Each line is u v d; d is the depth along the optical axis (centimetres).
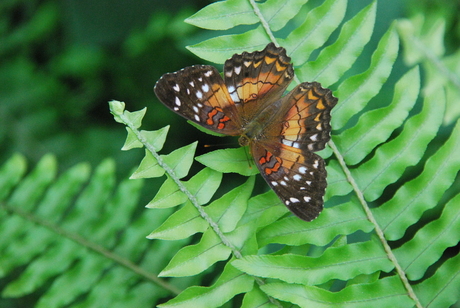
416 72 64
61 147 73
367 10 64
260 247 63
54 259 66
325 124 64
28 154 73
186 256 63
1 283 69
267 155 64
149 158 63
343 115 64
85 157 73
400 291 63
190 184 63
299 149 64
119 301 65
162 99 63
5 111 73
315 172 63
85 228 66
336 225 63
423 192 64
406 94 64
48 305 65
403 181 70
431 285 63
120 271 66
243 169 63
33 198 66
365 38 64
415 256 63
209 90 64
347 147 64
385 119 64
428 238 63
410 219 64
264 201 63
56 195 66
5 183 66
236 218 63
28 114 73
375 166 64
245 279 63
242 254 63
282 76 64
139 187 66
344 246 63
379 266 63
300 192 63
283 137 64
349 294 63
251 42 64
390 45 64
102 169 67
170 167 63
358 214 64
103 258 66
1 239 66
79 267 66
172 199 63
